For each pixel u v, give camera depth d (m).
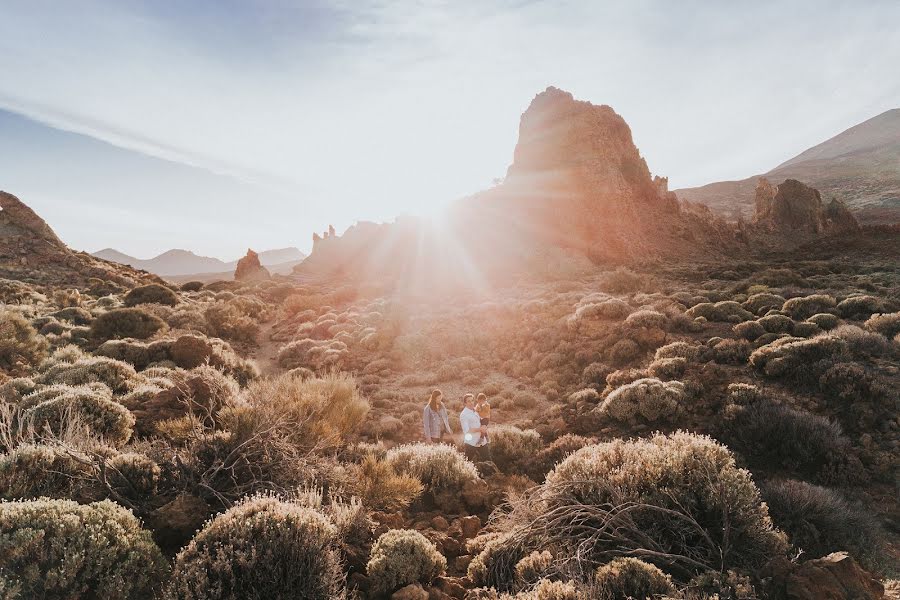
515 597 4.05
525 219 65.75
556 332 23.23
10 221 57.50
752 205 146.75
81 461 5.21
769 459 8.81
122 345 19.09
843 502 6.61
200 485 5.38
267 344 31.75
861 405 9.69
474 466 8.72
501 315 31.23
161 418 8.47
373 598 4.30
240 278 86.00
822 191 147.00
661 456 5.66
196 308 35.62
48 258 53.75
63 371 11.96
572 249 57.94
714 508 4.87
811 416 9.26
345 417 9.65
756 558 4.50
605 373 16.75
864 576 3.86
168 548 4.57
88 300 39.28
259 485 5.68
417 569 4.53
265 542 3.86
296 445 6.82
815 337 12.73
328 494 5.89
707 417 10.69
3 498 4.62
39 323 25.25
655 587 3.86
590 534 4.91
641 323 20.02
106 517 4.20
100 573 3.71
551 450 9.82
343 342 27.52
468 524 6.17
